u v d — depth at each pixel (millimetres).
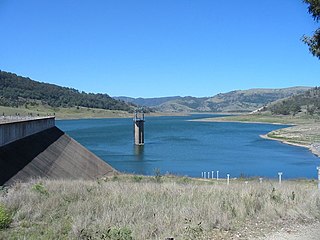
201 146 90938
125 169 56188
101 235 8336
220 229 9352
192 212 10414
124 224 9234
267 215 10523
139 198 12805
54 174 31219
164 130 149625
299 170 57156
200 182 31234
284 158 71188
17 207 11367
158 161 65500
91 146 88562
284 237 8734
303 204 11391
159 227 8969
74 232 8602
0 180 21156
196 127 171625
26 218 10297
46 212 11039
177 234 8672
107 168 46750
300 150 84625
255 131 144125
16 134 31094
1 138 26422
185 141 102750
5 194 13500
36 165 29484
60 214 10812
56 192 14461
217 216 9984
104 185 18312
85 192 14695
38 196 12992
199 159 68438
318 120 191250
